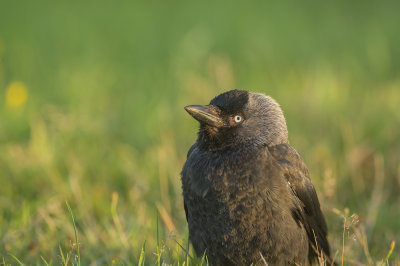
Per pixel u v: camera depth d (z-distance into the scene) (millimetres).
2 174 10930
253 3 27266
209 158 8273
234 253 8016
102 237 9078
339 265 8672
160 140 12578
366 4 28141
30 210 9781
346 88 15961
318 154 11766
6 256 8320
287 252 8008
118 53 19797
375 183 11133
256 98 8609
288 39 21516
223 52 19750
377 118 13781
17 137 12852
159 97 15320
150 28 22531
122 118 13867
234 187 7941
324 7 27328
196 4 26500
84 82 16172
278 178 8016
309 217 8508
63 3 26219
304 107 14172
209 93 14852
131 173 11125
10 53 18672
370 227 9648
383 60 19219
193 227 8266
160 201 10359
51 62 18375
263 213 7895
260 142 8375
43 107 14156
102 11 25047
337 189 11062
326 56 19594
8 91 14258
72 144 12141
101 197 10266
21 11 24516
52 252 8492
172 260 8086
